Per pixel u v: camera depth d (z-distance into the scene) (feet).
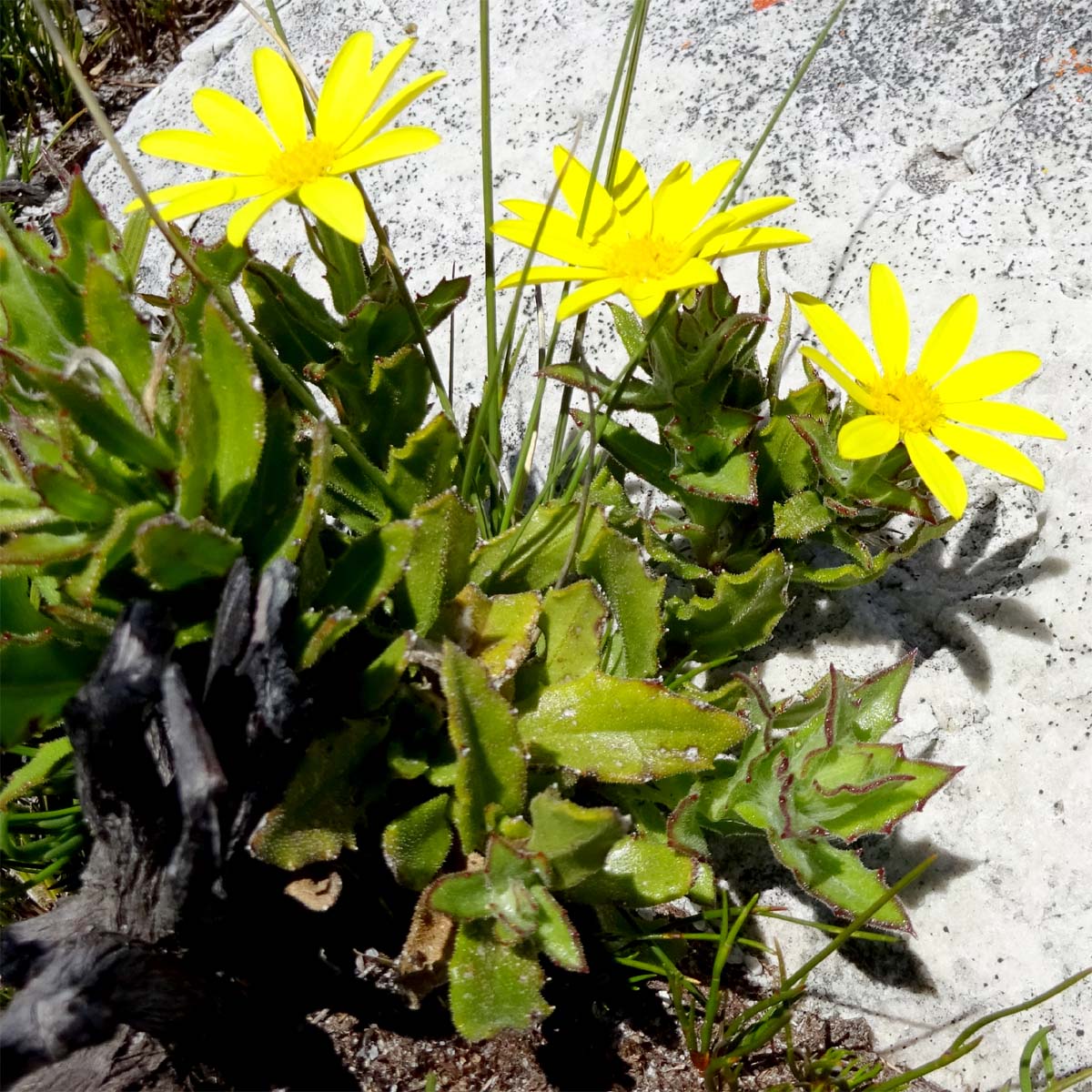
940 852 0.93
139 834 0.75
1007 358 0.84
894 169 1.14
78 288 0.82
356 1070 0.85
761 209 0.77
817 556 1.03
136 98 1.62
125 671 0.70
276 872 0.82
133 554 0.77
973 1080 0.89
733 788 0.87
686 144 1.22
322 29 1.46
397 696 0.85
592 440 0.87
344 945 0.88
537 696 0.87
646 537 0.98
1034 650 0.95
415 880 0.81
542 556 0.93
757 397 0.95
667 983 0.91
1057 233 1.05
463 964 0.77
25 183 1.29
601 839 0.74
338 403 0.98
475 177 1.28
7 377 0.80
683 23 1.30
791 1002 0.92
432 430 0.88
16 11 1.58
